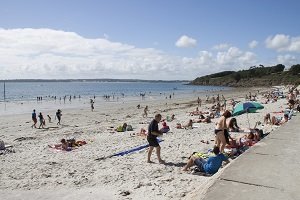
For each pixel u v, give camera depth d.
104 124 30.58
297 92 65.44
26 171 12.54
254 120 26.16
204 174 10.96
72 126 30.08
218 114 33.22
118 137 21.11
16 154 16.19
